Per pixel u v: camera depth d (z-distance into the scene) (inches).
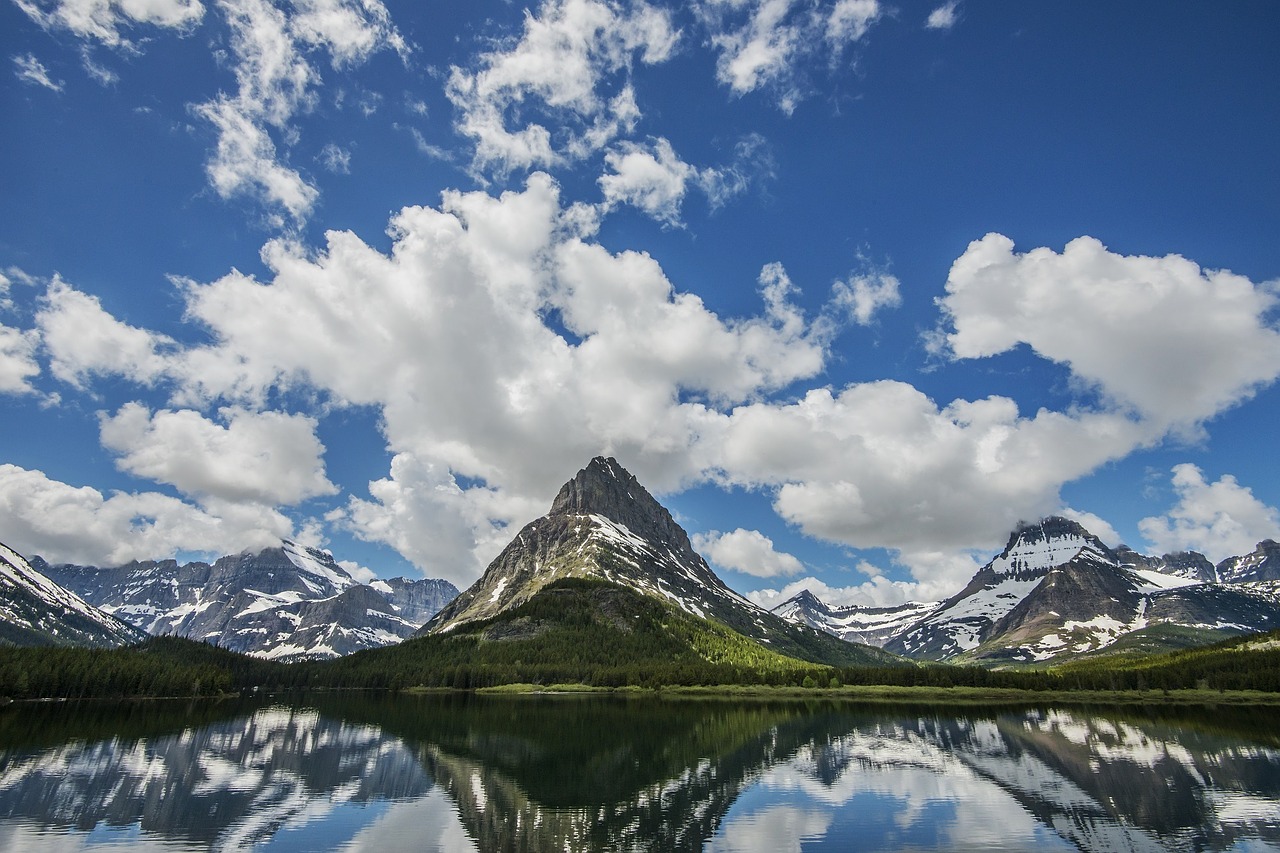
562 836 2073.1
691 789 2755.9
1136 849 1929.1
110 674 7637.8
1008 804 2461.9
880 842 2010.3
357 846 1967.3
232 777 2938.0
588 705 7608.3
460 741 4217.5
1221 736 4419.3
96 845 1941.4
